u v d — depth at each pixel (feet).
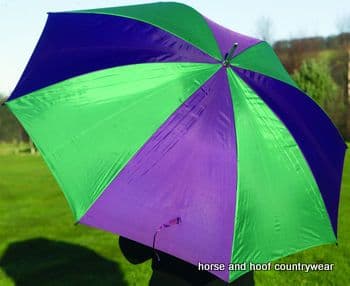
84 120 10.28
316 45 175.22
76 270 23.12
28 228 31.40
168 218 9.71
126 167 9.95
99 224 9.62
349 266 24.49
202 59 10.53
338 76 150.30
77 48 11.22
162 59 10.57
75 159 10.03
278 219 10.19
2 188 47.60
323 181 11.18
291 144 10.62
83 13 12.01
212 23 11.85
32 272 22.66
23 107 10.50
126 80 10.48
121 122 10.20
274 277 22.45
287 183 10.43
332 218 11.22
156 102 10.25
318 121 11.76
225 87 10.33
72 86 10.57
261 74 10.95
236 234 9.64
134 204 9.79
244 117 10.25
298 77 118.01
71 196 9.80
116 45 11.03
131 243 11.88
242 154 10.03
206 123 10.08
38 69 11.17
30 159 81.87
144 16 11.46
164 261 11.38
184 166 9.91
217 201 9.77
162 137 10.04
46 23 12.17
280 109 10.80
